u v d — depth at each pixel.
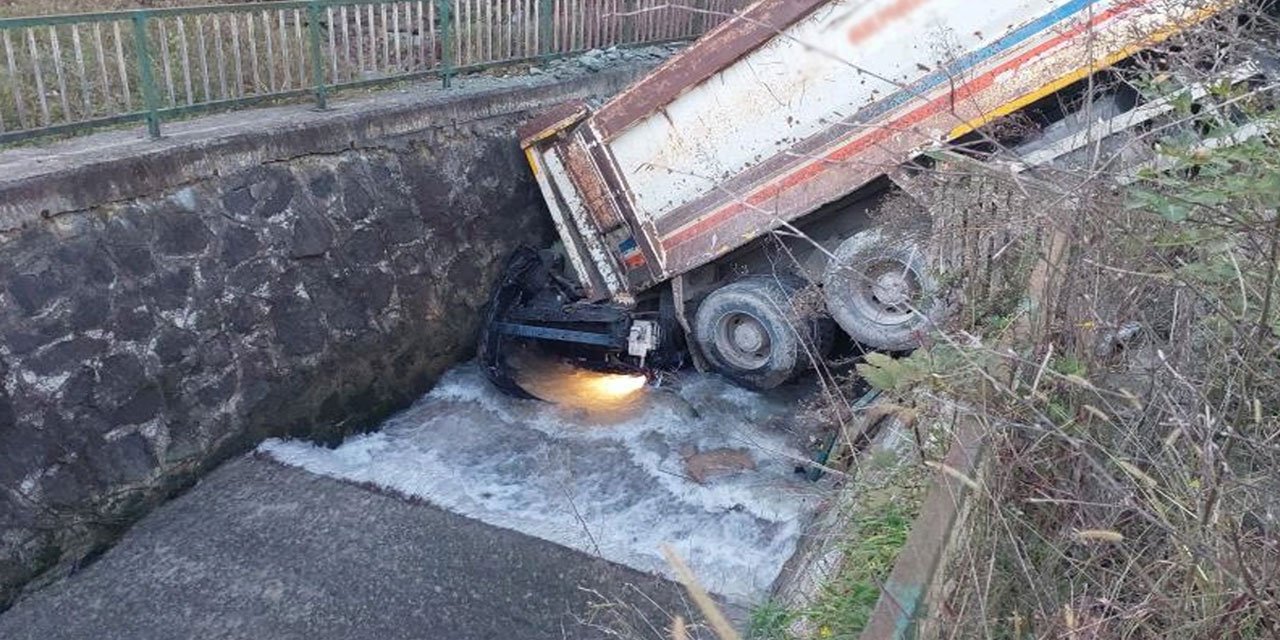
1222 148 1.85
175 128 5.68
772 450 5.69
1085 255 2.22
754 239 6.16
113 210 4.82
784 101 5.70
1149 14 3.29
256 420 5.55
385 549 4.72
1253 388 1.99
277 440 5.69
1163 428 2.04
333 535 4.84
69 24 4.97
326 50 7.32
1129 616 1.77
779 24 5.55
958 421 2.19
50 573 4.50
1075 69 4.59
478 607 4.29
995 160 3.20
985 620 1.69
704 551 4.70
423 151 6.68
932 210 3.66
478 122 7.14
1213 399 2.04
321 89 6.35
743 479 5.42
